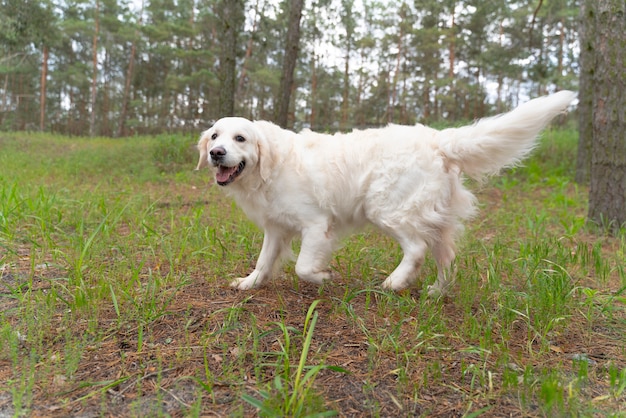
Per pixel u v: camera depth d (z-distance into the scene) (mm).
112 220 4961
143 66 35312
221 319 2691
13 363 2102
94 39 29594
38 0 14422
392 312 2840
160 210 6000
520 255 3947
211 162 3094
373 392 1987
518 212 6508
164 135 13742
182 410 1816
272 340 2451
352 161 3227
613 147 5152
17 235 4168
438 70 26875
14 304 2791
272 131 3312
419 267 3264
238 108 27359
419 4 24156
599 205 5305
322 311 2898
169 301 2799
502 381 2070
